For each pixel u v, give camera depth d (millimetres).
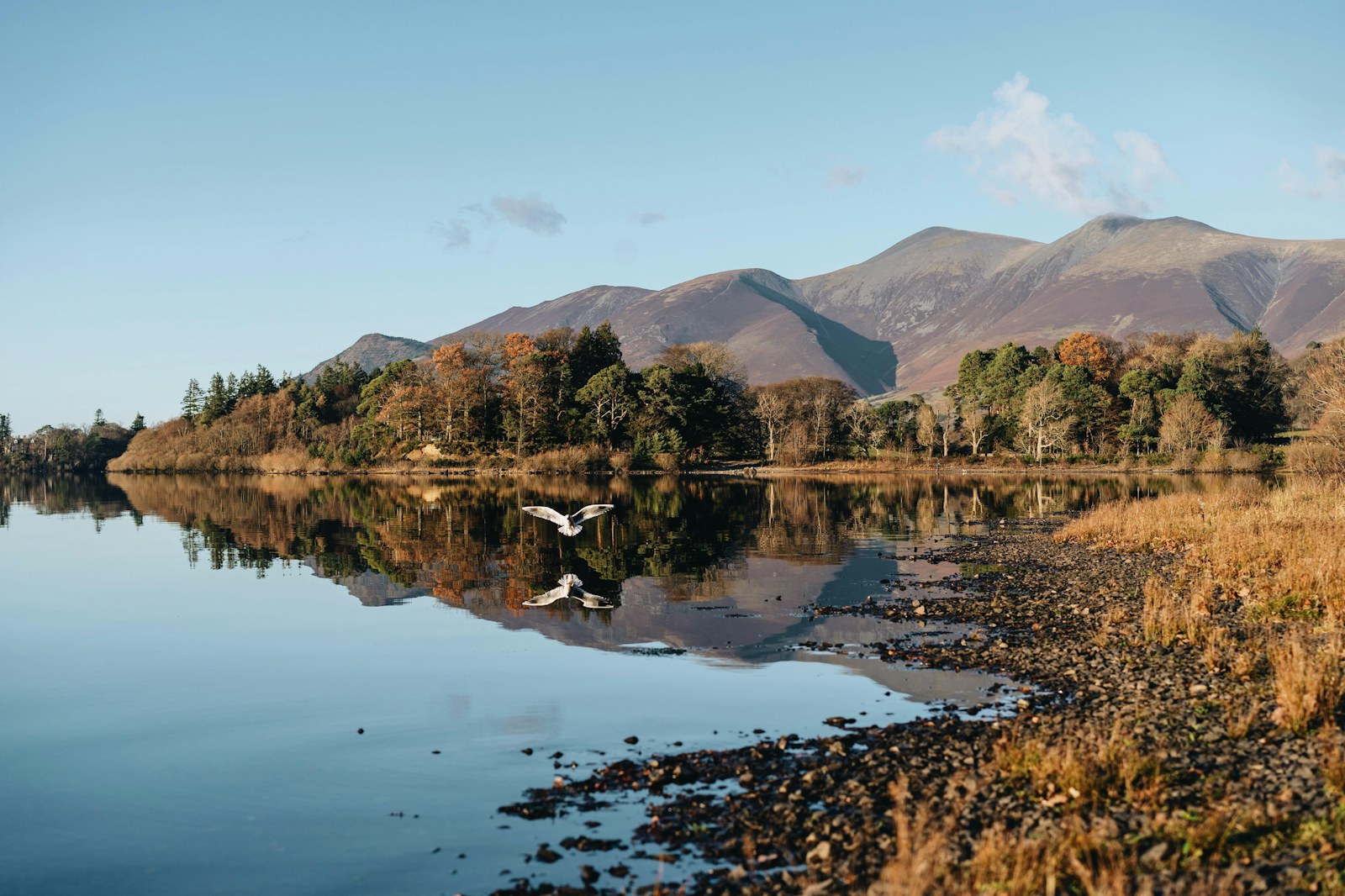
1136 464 126062
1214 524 42969
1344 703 16625
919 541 49656
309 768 17125
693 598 33562
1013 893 10633
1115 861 11547
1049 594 31734
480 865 13008
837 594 33688
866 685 21500
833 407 155250
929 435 146000
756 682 22141
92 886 12945
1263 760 14672
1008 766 15008
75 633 29484
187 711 20922
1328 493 52312
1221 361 150375
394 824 14539
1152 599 27516
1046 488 94688
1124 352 187375
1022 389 148250
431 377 160500
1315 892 10555
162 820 15039
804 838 13234
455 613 31906
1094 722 17312
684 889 11914
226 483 127250
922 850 11250
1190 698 18438
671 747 17672
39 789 16406
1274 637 22266
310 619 31328
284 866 13328
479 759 17344
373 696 21844
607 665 24234
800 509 73375
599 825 14164
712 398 153000
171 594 36562
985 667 22516
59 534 60812
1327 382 74562
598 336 178375
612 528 59375
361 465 149500
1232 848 11758
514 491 100188
